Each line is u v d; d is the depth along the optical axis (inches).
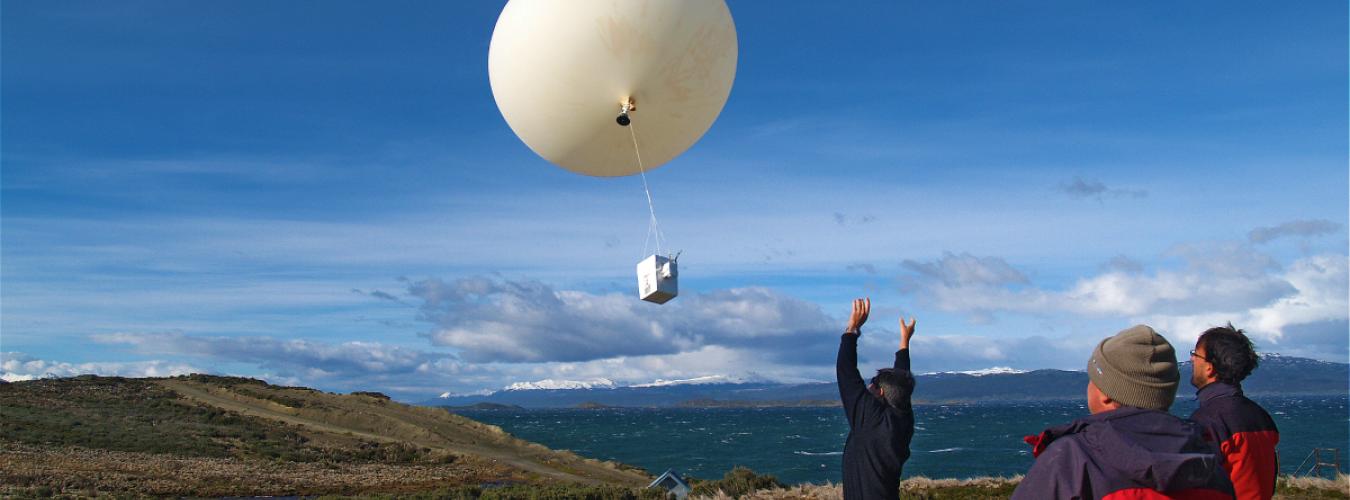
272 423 2792.8
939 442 4847.4
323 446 2447.1
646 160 416.8
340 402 3435.0
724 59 398.6
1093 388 138.1
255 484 1646.2
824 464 3535.9
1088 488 122.0
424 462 2349.9
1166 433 124.1
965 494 653.3
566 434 6993.1
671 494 867.4
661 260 327.9
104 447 2057.1
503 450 2854.3
